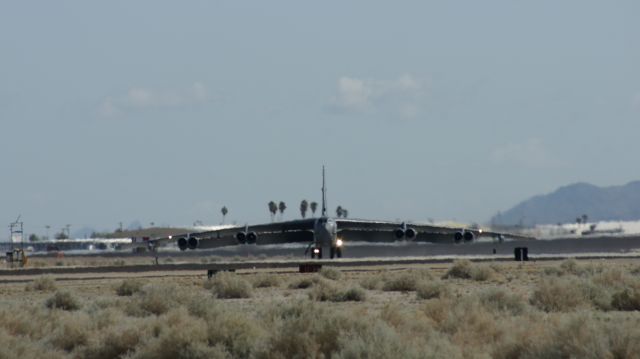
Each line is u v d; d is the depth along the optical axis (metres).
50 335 77.12
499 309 94.00
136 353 64.25
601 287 109.56
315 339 59.66
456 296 116.19
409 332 66.94
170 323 74.19
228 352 61.38
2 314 82.88
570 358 53.31
